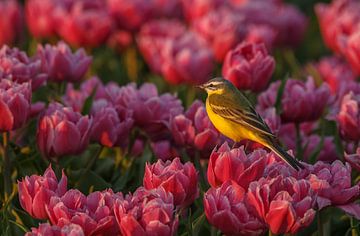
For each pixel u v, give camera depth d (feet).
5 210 28.07
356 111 32.22
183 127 32.14
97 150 33.71
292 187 23.32
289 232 23.25
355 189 24.77
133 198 22.85
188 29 63.93
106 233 23.07
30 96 30.09
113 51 60.75
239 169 24.85
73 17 50.29
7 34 55.16
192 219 29.09
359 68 43.11
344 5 54.70
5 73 33.01
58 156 30.58
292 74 58.54
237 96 35.29
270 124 34.04
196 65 45.83
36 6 53.67
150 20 55.98
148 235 22.02
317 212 26.21
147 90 34.99
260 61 35.88
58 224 22.91
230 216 23.24
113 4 55.47
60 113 30.25
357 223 29.53
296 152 35.42
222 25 51.13
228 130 34.94
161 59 49.32
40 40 54.60
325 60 53.31
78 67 37.63
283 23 61.31
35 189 24.82
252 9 61.00
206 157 32.81
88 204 23.97
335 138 34.68
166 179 24.73
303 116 34.86
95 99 37.24
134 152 35.73
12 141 34.47
